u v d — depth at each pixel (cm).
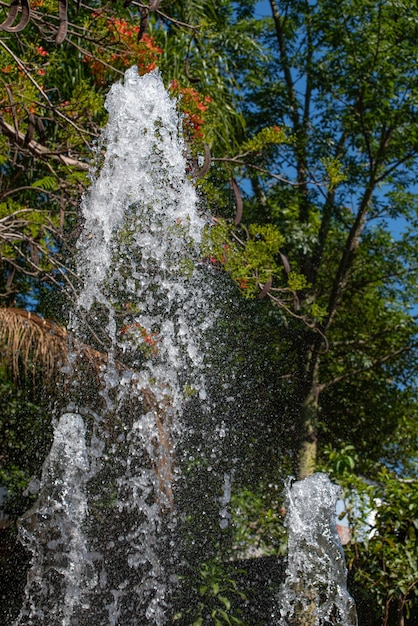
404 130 841
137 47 391
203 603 413
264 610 439
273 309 677
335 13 813
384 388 904
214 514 484
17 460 550
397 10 778
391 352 895
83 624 360
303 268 859
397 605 391
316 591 330
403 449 891
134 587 409
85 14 486
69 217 465
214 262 403
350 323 942
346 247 853
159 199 343
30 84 339
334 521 335
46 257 414
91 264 369
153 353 407
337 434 899
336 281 841
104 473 429
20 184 554
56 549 354
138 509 427
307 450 761
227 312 588
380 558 393
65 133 393
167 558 430
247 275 405
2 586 459
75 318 410
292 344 805
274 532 500
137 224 350
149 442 425
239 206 397
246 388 628
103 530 420
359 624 389
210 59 586
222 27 722
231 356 597
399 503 392
